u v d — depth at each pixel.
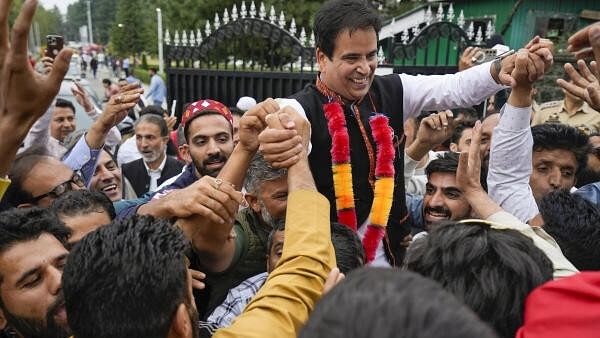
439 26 5.41
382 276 0.74
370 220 2.05
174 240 1.18
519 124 2.06
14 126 1.28
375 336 0.63
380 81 2.21
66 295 1.13
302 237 1.33
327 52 1.97
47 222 1.61
